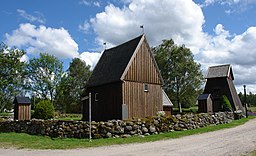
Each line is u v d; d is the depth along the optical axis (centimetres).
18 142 1822
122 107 2719
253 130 2325
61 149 1524
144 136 1991
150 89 3016
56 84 6900
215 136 1980
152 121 2159
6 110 6078
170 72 6619
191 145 1578
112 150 1463
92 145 1639
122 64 2919
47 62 6744
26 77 6594
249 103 9081
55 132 2164
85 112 3250
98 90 3073
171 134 2077
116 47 3338
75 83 8156
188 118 2489
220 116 3112
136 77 2894
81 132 1994
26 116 3425
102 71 3200
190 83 6525
